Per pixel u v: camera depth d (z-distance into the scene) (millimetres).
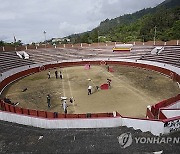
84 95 31031
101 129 19047
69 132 18875
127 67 51406
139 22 161000
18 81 41281
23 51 55438
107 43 63969
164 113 20219
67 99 29422
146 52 54469
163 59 47656
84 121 19266
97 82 38094
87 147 16297
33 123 20297
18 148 16734
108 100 28406
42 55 57000
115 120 19203
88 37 123438
